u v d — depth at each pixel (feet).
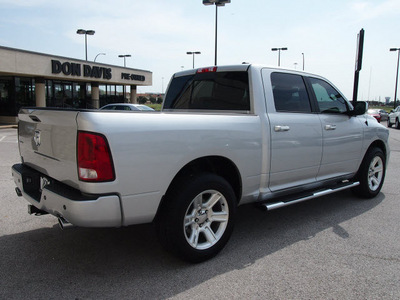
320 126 14.28
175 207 9.93
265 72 12.94
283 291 9.18
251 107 12.36
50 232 13.12
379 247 12.03
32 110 10.84
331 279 9.80
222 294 9.00
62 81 84.58
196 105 14.78
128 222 9.24
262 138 12.06
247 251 11.64
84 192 8.75
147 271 10.19
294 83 13.93
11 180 20.84
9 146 37.01
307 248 11.92
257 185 12.28
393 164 28.94
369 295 9.00
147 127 9.21
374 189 18.28
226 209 11.23
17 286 9.27
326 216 15.37
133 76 101.76
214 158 11.09
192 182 10.16
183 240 10.11
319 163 14.47
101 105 99.55
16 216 14.74
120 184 8.81
